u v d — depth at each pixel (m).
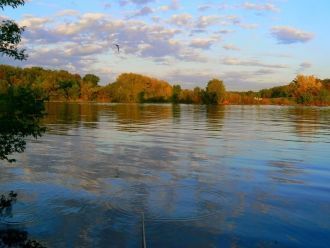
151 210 12.03
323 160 20.41
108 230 10.49
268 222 11.27
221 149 23.77
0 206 12.16
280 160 20.36
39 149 22.59
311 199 13.50
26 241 9.79
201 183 15.35
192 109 82.06
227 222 11.21
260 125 42.06
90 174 16.47
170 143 26.00
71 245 9.61
